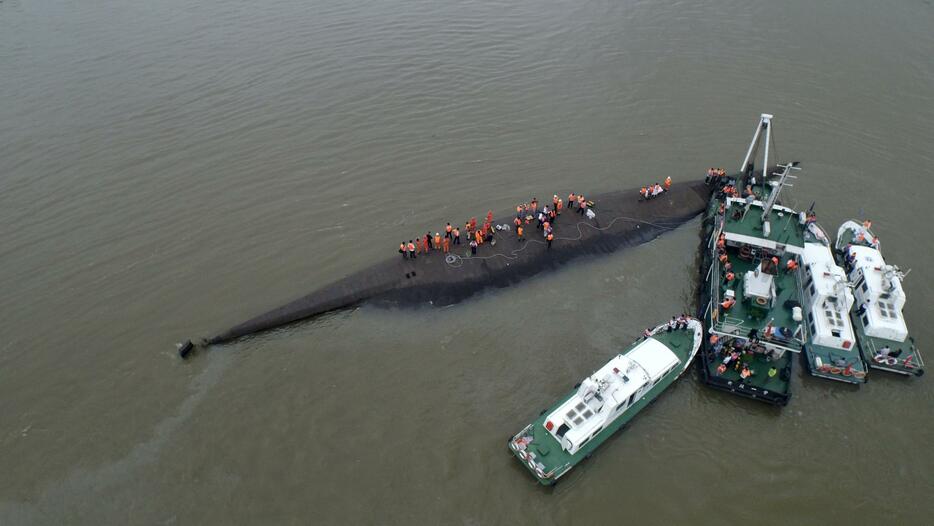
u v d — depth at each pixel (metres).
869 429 43.44
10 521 36.88
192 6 102.38
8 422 42.53
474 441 41.31
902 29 94.62
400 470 39.53
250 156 68.50
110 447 40.81
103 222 60.16
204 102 77.06
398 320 50.06
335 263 56.09
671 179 67.06
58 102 77.50
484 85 80.19
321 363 46.56
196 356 46.97
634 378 42.56
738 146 71.56
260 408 43.16
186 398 43.94
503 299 52.19
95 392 44.50
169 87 80.19
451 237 55.66
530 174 66.88
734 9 99.06
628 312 51.75
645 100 78.44
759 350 46.81
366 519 37.09
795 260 52.62
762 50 88.81
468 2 99.88
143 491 38.38
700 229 61.03
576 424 40.03
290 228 59.88
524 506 38.03
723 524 37.62
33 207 61.66
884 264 53.44
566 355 47.62
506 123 73.94
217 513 37.22
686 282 55.00
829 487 39.78
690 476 40.12
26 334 49.00
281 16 97.44
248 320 49.28
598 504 38.38
